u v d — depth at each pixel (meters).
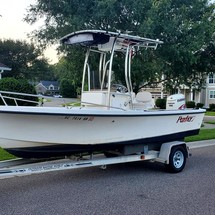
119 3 13.91
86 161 5.83
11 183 5.83
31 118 5.02
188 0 15.55
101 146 6.04
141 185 5.88
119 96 6.56
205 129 14.48
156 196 5.22
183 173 6.86
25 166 5.38
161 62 14.68
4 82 11.66
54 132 5.36
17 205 4.72
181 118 7.20
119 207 4.69
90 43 6.62
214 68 18.83
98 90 6.82
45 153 5.55
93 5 14.02
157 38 14.35
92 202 4.89
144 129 6.52
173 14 15.05
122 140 6.21
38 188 5.56
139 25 13.80
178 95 7.54
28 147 5.31
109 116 5.74
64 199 5.02
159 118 6.68
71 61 15.41
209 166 7.55
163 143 6.97
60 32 14.88
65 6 14.41
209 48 18.00
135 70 13.51
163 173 6.83
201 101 42.56
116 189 5.60
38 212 4.45
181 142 7.07
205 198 5.14
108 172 6.85
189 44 14.48
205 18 15.05
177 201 4.98
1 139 5.05
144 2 13.84
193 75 18.94
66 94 50.44
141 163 7.79
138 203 4.87
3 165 5.31
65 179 6.20
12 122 4.93
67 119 5.32
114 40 6.39
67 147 5.66
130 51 6.87
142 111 6.32
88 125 5.63
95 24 13.95
